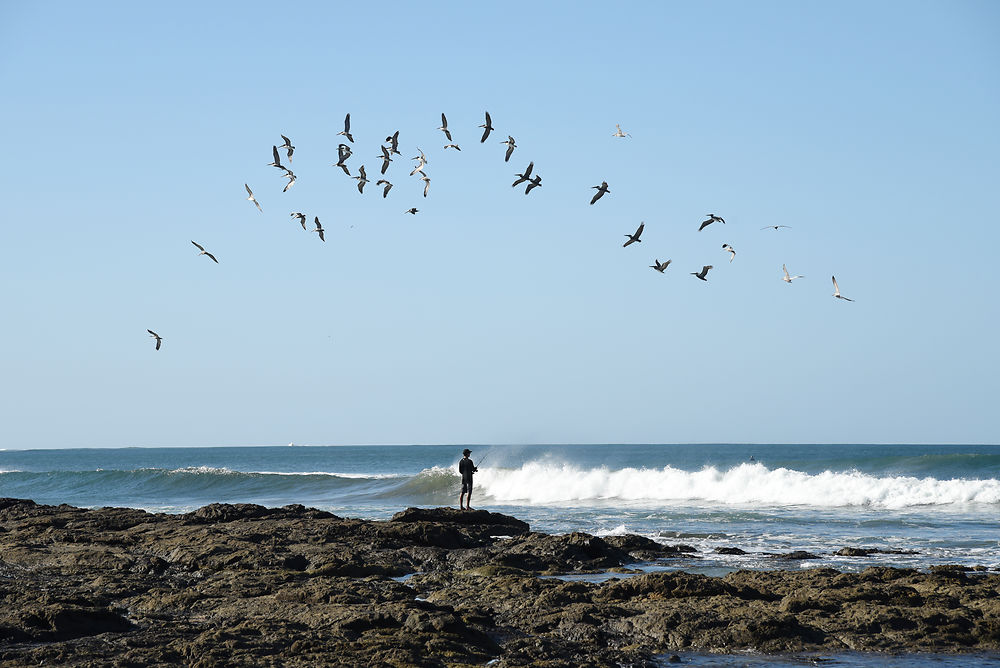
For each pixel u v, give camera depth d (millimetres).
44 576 19734
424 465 132500
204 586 17812
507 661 12234
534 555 21859
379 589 17188
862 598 15727
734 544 25531
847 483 38969
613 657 13086
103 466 156500
